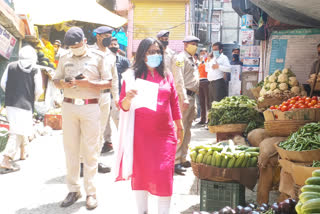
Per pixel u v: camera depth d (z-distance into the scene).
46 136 10.29
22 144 7.36
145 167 3.64
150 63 3.66
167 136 3.71
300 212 2.96
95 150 4.92
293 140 4.21
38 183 5.91
